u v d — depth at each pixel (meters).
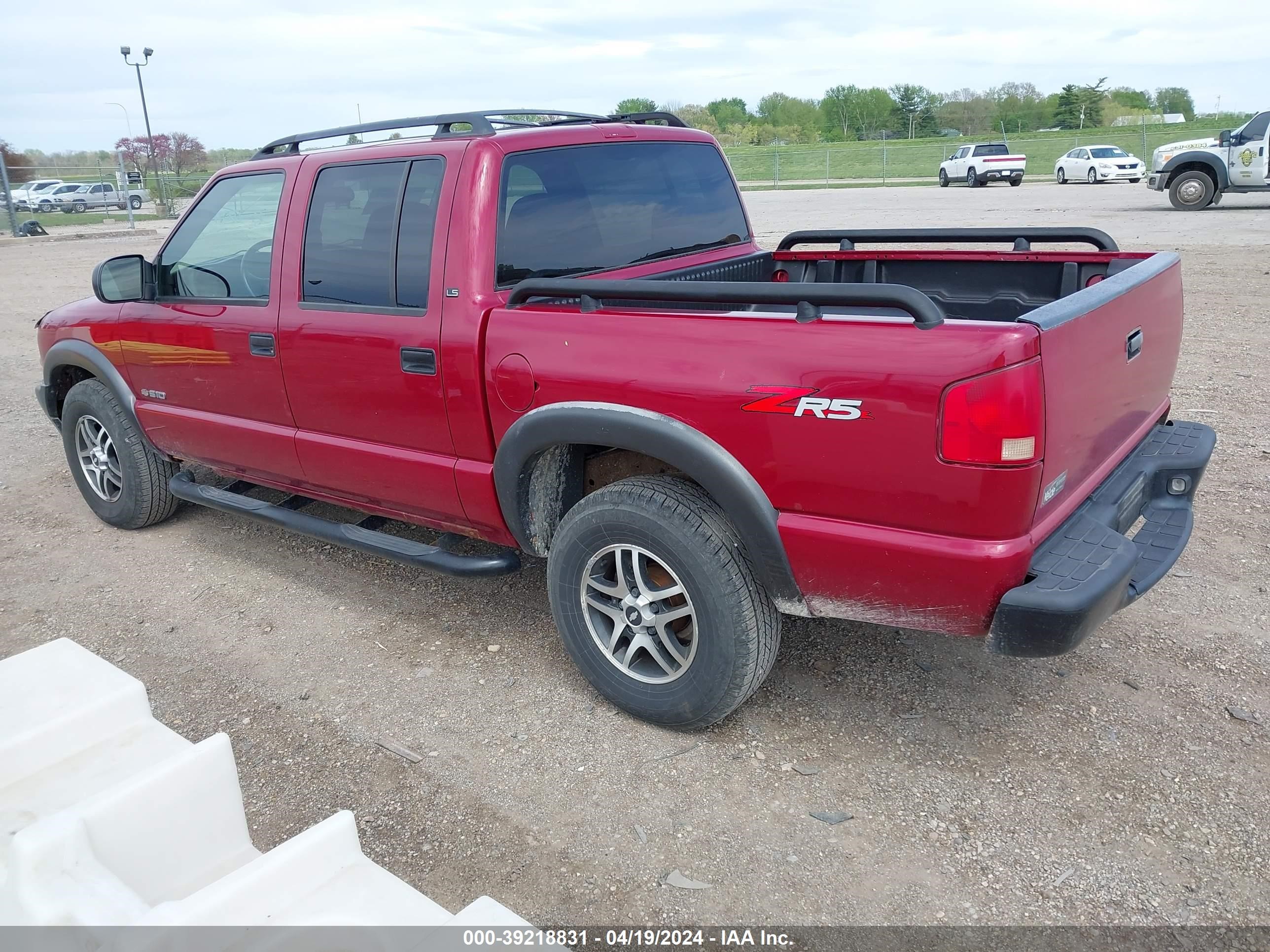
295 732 3.33
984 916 2.39
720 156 4.36
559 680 3.58
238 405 4.27
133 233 29.61
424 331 3.39
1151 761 2.94
